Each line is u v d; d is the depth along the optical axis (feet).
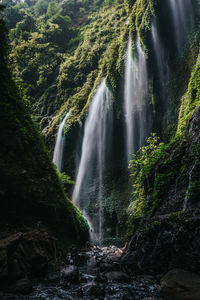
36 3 168.76
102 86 65.36
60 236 23.54
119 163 58.75
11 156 20.24
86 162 63.98
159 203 21.04
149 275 16.20
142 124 54.65
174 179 20.77
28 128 24.11
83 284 14.42
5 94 21.90
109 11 107.65
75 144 65.92
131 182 52.75
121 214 50.19
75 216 29.14
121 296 12.39
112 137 60.23
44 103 87.30
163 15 50.24
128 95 57.52
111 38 83.56
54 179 25.81
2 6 24.06
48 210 22.53
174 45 51.98
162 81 52.26
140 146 54.60
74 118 67.15
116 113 59.00
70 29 118.11
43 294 12.40
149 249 17.25
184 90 44.52
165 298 11.47
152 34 51.16
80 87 80.38
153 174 25.36
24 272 14.29
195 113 22.59
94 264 21.88
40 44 103.76
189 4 50.83
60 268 17.88
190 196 16.14
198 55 39.88
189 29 49.34
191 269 13.47
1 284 12.16
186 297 10.37
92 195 59.88
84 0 140.05
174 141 24.45
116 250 29.50
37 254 16.34
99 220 55.21
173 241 15.17
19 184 19.84
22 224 18.79
